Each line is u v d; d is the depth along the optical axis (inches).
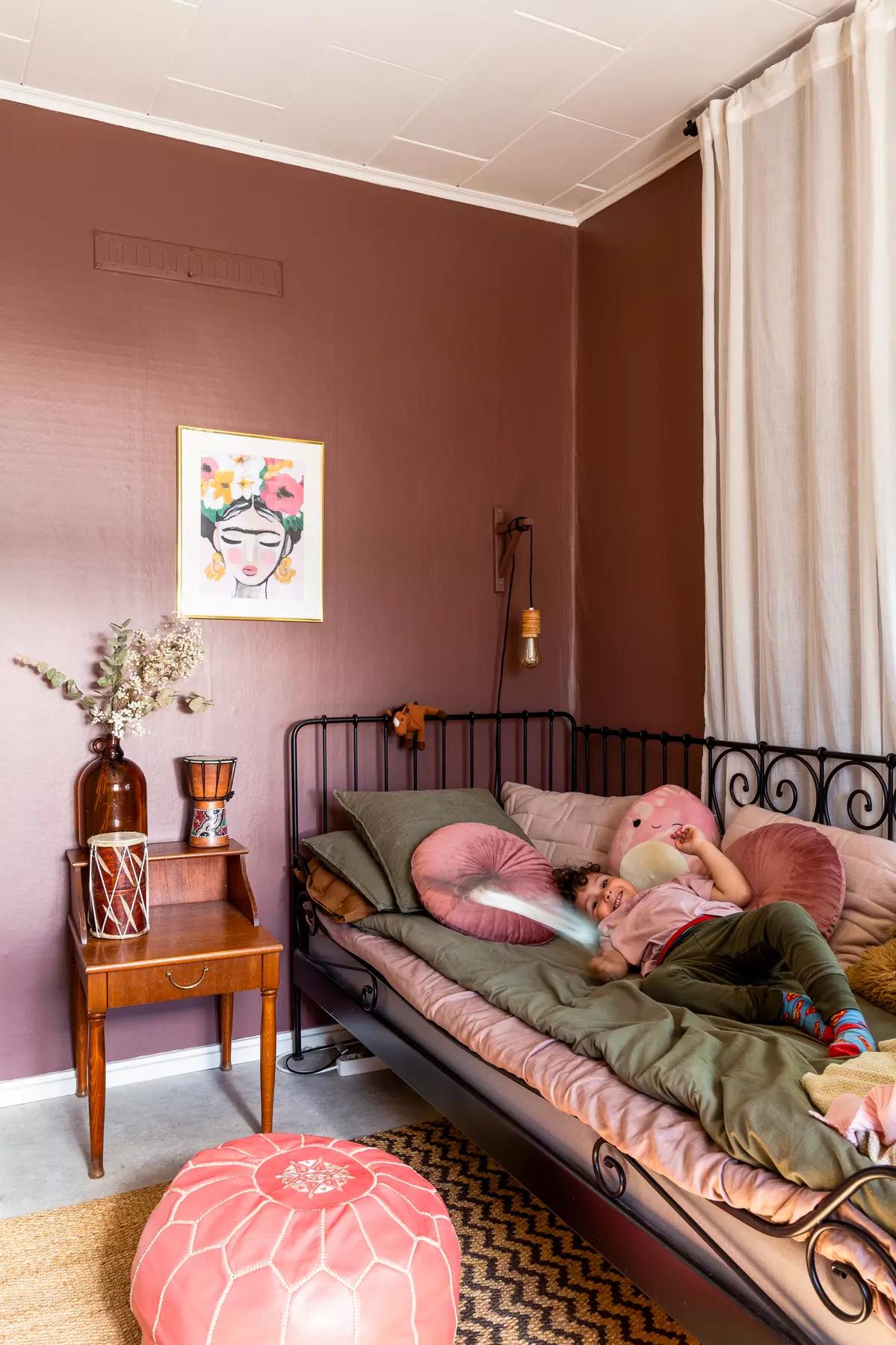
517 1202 82.1
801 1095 51.8
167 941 90.4
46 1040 101.9
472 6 86.0
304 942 111.7
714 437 102.3
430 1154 90.0
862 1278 42.6
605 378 126.3
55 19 87.4
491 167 116.8
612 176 119.3
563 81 98.6
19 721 99.8
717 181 101.7
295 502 113.7
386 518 119.6
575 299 131.5
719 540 103.0
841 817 88.1
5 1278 71.1
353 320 117.1
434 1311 54.2
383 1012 90.5
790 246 92.9
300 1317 51.2
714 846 88.8
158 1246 56.2
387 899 97.0
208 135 107.7
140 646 104.1
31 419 100.0
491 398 126.4
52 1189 83.7
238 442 110.1
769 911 72.1
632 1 85.5
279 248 112.4
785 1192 47.2
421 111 103.9
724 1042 61.8
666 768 114.8
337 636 116.8
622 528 123.4
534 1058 66.0
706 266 102.2
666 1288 53.4
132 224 104.5
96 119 102.4
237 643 110.9
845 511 87.4
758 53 94.1
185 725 108.3
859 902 76.9
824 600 88.4
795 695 93.6
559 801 112.6
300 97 101.0
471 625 125.5
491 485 126.6
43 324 100.4
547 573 130.9
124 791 98.0
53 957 101.8
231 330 109.9
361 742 118.6
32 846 100.5
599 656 128.0
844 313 87.1
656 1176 54.9
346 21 88.1
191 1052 109.5
